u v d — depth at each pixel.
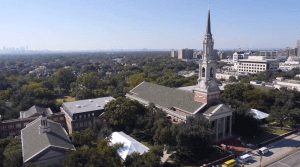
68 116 98.38
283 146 82.12
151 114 87.56
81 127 95.69
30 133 73.44
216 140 83.44
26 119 100.69
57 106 128.75
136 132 88.81
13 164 56.75
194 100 90.12
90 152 56.72
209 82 84.69
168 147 70.62
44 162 59.94
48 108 121.44
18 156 59.44
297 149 79.00
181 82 182.50
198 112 82.94
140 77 174.12
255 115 101.56
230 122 87.25
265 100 117.94
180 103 93.19
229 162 66.19
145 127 82.00
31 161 57.94
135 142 72.44
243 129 85.94
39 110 108.38
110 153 61.59
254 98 113.88
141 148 70.00
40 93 142.00
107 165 55.09
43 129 68.81
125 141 71.75
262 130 90.69
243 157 69.94
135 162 58.66
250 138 85.94
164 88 109.88
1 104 123.38
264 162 70.00
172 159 71.81
